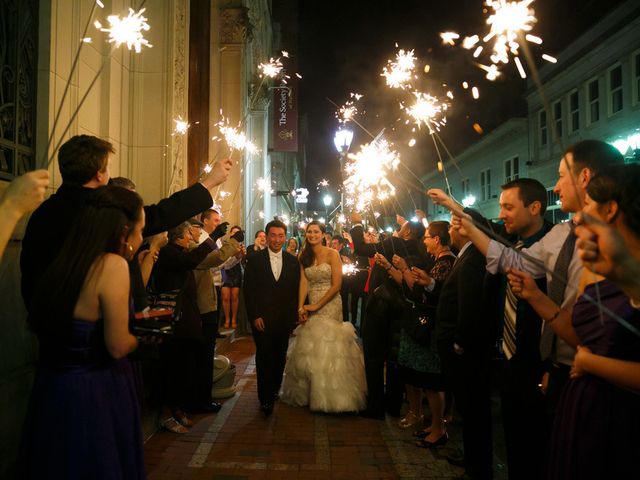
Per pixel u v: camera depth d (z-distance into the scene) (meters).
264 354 5.34
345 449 4.44
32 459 2.14
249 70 12.09
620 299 1.81
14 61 3.62
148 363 4.85
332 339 5.55
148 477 3.81
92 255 2.23
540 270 2.64
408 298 4.67
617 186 1.81
